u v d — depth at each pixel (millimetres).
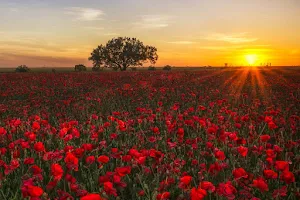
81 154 4703
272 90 20891
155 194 3717
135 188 4426
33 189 3043
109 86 22219
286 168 3809
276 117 9961
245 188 4059
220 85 24203
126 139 7012
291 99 14438
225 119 9633
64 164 5129
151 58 79938
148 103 13758
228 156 5945
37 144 4855
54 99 16078
